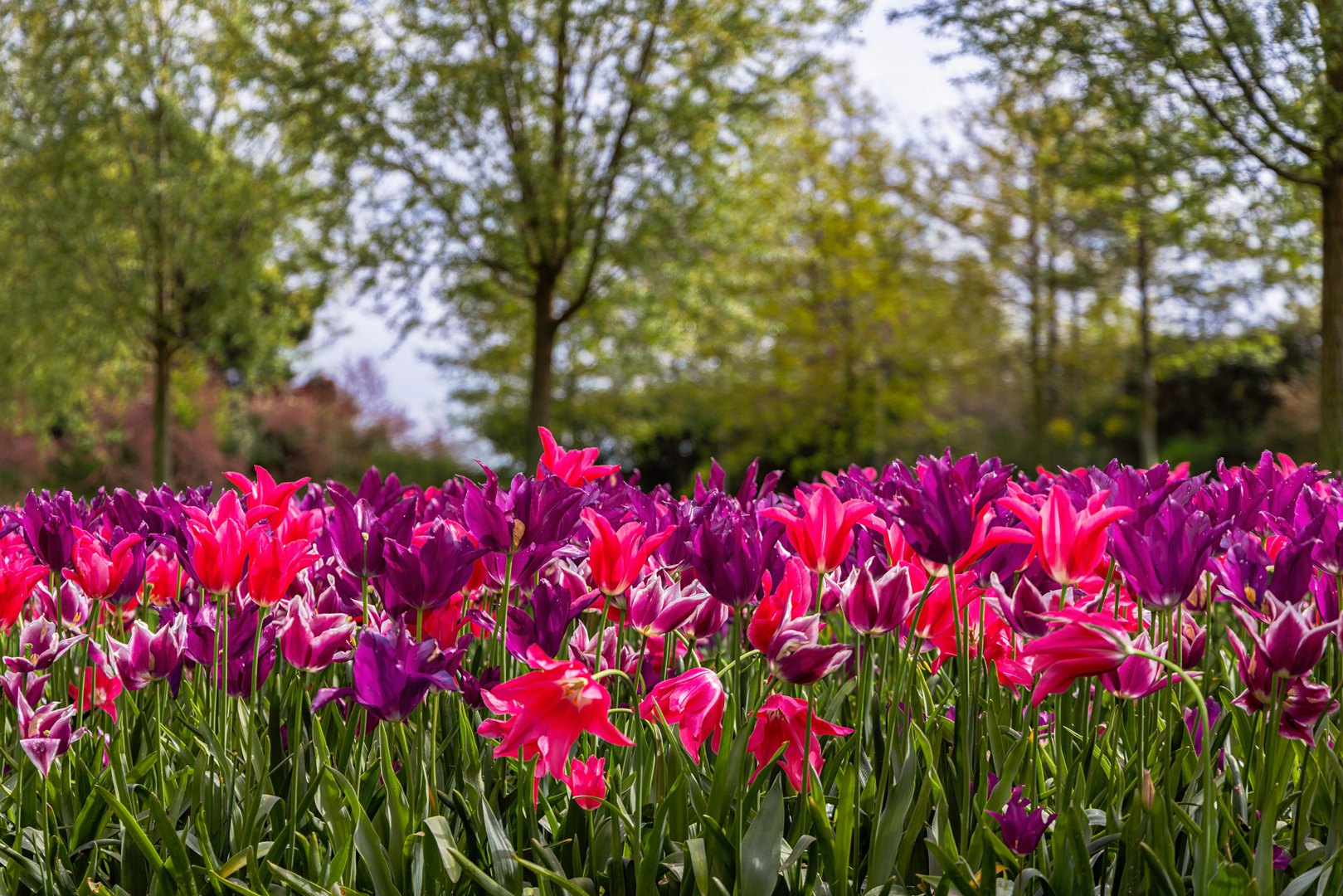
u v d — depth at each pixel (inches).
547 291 523.8
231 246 559.2
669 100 497.7
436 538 51.8
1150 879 45.6
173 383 711.1
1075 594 63.3
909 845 47.7
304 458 854.5
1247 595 51.7
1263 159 349.4
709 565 50.8
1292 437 695.1
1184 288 603.2
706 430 786.2
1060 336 657.0
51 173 526.3
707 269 538.0
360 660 46.2
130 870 50.8
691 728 49.6
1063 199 619.5
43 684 58.6
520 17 495.8
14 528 74.2
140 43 538.6
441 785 56.2
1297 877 45.4
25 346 566.9
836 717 57.6
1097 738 57.2
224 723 57.7
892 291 591.8
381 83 491.2
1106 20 369.1
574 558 61.8
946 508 48.2
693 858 45.4
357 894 45.9
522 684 43.8
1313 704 48.2
